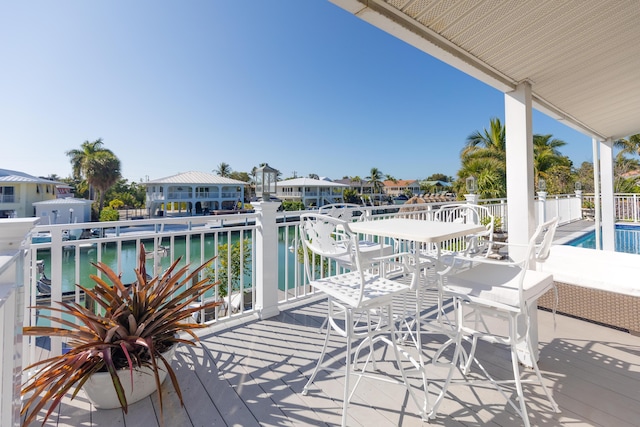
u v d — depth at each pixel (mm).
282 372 2035
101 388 1648
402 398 1776
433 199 26688
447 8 1584
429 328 2621
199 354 2240
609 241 5289
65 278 10156
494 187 11836
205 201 30734
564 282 2680
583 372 1979
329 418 1629
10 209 23031
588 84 2707
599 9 1687
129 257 12734
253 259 3023
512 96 2414
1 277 1103
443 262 2098
